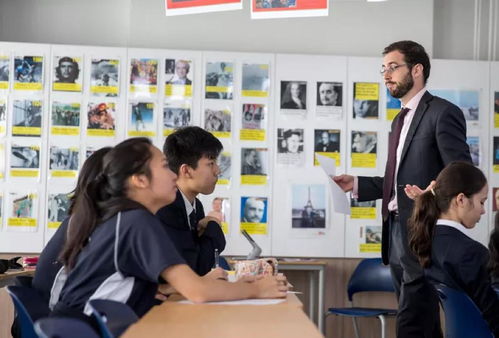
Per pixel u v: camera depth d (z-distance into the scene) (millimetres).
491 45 5430
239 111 5148
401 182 3092
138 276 1818
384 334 4559
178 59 5145
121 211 1852
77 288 1811
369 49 5379
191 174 2592
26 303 1733
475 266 2369
